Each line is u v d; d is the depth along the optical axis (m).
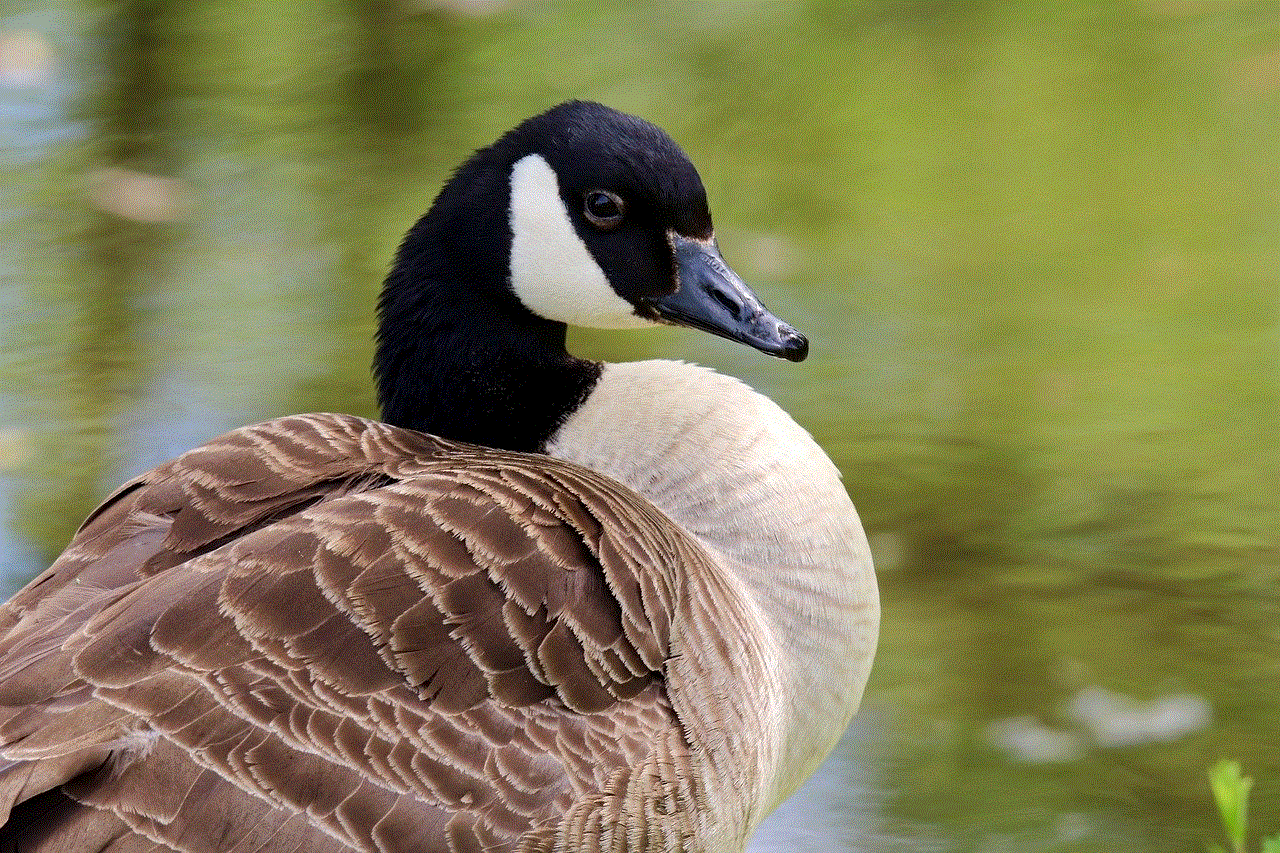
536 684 7.07
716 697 7.40
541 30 23.09
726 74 21.84
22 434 13.43
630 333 15.78
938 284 16.84
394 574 6.98
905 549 12.79
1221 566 12.60
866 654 8.26
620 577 7.32
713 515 8.07
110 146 19.05
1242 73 21.64
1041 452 13.99
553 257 8.66
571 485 7.62
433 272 8.72
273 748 6.54
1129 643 11.75
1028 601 12.24
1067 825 10.02
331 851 6.51
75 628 6.81
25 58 21.23
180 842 6.32
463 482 7.43
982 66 22.27
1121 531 13.02
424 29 22.98
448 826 6.73
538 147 8.68
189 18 22.97
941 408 14.59
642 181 8.58
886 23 23.80
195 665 6.61
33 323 15.30
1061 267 17.30
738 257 17.28
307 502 7.46
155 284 16.11
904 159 19.64
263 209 17.75
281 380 14.41
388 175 18.50
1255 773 10.48
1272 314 16.28
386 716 6.76
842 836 9.95
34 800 6.26
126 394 14.09
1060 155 19.59
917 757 10.73
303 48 22.14
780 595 7.96
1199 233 18.00
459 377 8.69
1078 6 24.28
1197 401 14.81
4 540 12.05
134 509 7.46
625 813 7.11
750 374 15.05
